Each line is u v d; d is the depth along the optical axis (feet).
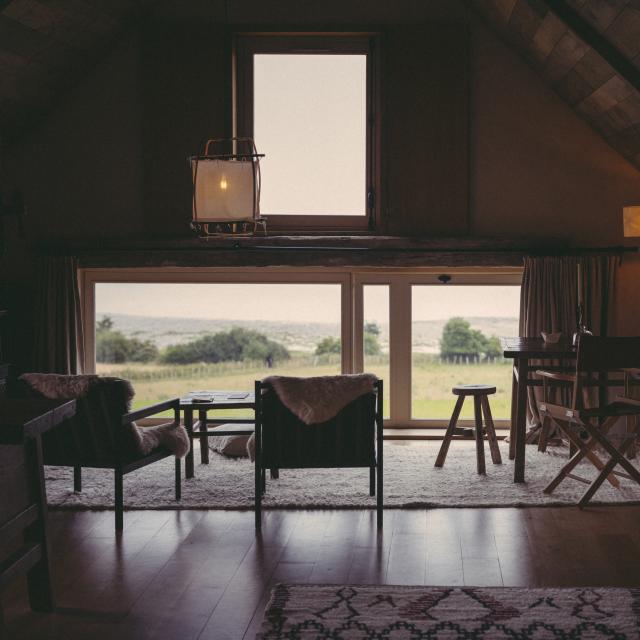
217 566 11.60
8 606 10.23
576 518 13.82
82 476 16.74
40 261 20.97
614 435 16.05
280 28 21.30
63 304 20.97
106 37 20.57
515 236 21.47
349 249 21.35
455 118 21.31
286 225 21.89
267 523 13.66
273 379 13.28
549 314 20.81
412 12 21.35
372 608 9.96
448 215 21.48
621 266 21.17
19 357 21.26
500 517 13.91
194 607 10.16
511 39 20.54
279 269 21.99
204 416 17.60
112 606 10.21
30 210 21.65
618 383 16.78
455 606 10.02
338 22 21.31
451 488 15.67
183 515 14.16
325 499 14.90
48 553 9.98
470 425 22.03
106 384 13.35
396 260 21.44
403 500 14.80
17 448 9.51
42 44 18.62
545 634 9.23
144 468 17.58
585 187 21.35
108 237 21.59
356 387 13.24
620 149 20.89
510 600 10.19
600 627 9.41
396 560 11.78
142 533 13.17
